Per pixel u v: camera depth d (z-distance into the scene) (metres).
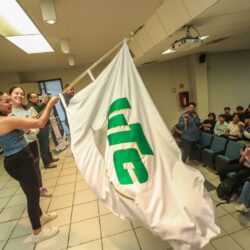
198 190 1.58
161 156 1.70
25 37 3.71
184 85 8.55
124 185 1.66
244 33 5.10
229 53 8.14
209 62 8.02
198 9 2.67
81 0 2.62
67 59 6.38
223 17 3.26
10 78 7.34
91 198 3.40
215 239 2.39
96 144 1.84
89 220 2.86
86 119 1.84
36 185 2.39
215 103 8.26
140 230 2.58
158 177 1.65
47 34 3.72
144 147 1.71
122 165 1.71
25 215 3.14
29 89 7.40
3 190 4.11
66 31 3.70
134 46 5.34
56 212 3.10
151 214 1.55
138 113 1.76
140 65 7.78
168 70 8.44
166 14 3.25
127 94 1.78
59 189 3.82
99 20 3.40
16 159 2.21
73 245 2.44
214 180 3.82
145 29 4.14
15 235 2.71
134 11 3.23
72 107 1.92
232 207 2.94
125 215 1.74
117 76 1.82
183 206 1.52
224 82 8.23
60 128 6.48
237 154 3.82
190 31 3.72
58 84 8.12
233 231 2.50
